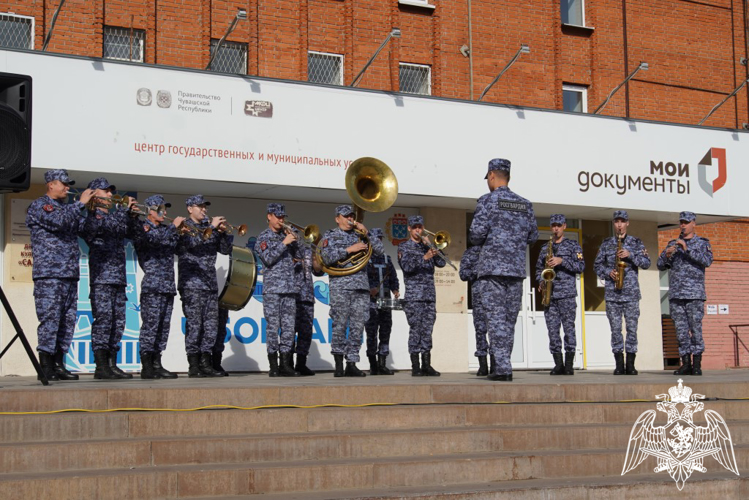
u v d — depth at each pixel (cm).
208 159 1380
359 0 1830
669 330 2103
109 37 1650
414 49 1873
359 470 709
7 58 1273
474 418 848
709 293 2153
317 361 1571
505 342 1030
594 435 830
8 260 1382
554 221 1398
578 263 1393
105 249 1101
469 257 1298
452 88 1894
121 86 1334
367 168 1200
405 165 1520
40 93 1289
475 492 689
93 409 795
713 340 2148
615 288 1365
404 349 1639
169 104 1360
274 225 1191
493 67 1931
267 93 1426
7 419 727
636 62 2081
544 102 1973
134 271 1452
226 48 1734
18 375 1380
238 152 1399
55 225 1025
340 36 1819
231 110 1399
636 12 2094
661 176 1723
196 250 1186
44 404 783
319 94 1462
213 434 770
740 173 1797
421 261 1295
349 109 1484
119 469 692
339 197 1550
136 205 1105
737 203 1788
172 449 715
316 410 802
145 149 1342
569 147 1650
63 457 689
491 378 1036
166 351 1468
